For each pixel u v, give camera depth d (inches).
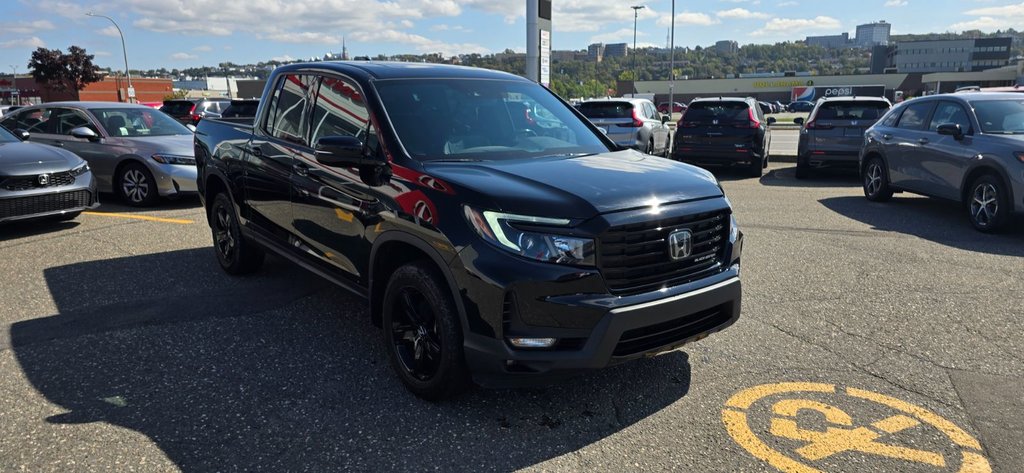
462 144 153.5
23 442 121.6
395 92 161.3
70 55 2913.4
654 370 153.6
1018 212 283.0
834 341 170.9
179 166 364.5
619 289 121.5
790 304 199.9
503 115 169.2
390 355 145.2
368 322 184.9
